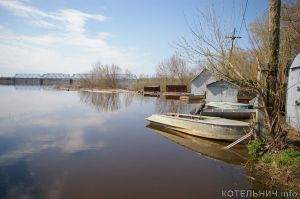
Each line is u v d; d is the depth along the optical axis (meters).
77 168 8.39
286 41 8.16
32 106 26.66
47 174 7.88
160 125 15.28
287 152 7.57
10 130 14.47
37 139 12.39
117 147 11.02
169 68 57.56
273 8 7.62
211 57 8.15
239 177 7.47
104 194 6.57
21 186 7.03
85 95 46.41
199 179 7.44
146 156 9.71
